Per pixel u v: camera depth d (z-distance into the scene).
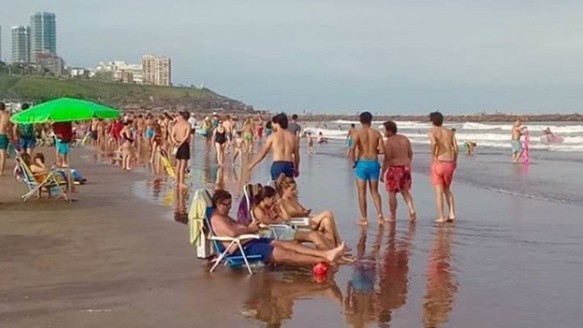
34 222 13.59
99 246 11.23
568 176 26.52
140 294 8.31
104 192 18.72
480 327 7.13
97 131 43.06
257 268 9.64
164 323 7.17
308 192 19.97
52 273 9.38
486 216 15.24
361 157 13.83
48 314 7.46
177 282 8.90
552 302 8.12
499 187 22.28
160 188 19.84
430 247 11.48
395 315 7.51
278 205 11.17
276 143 12.84
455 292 8.52
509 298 8.27
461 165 32.94
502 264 10.19
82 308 7.70
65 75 194.38
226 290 8.52
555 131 83.06
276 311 7.64
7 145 23.11
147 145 34.56
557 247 11.55
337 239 10.79
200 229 9.95
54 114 14.95
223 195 9.96
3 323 7.11
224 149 34.12
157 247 11.12
